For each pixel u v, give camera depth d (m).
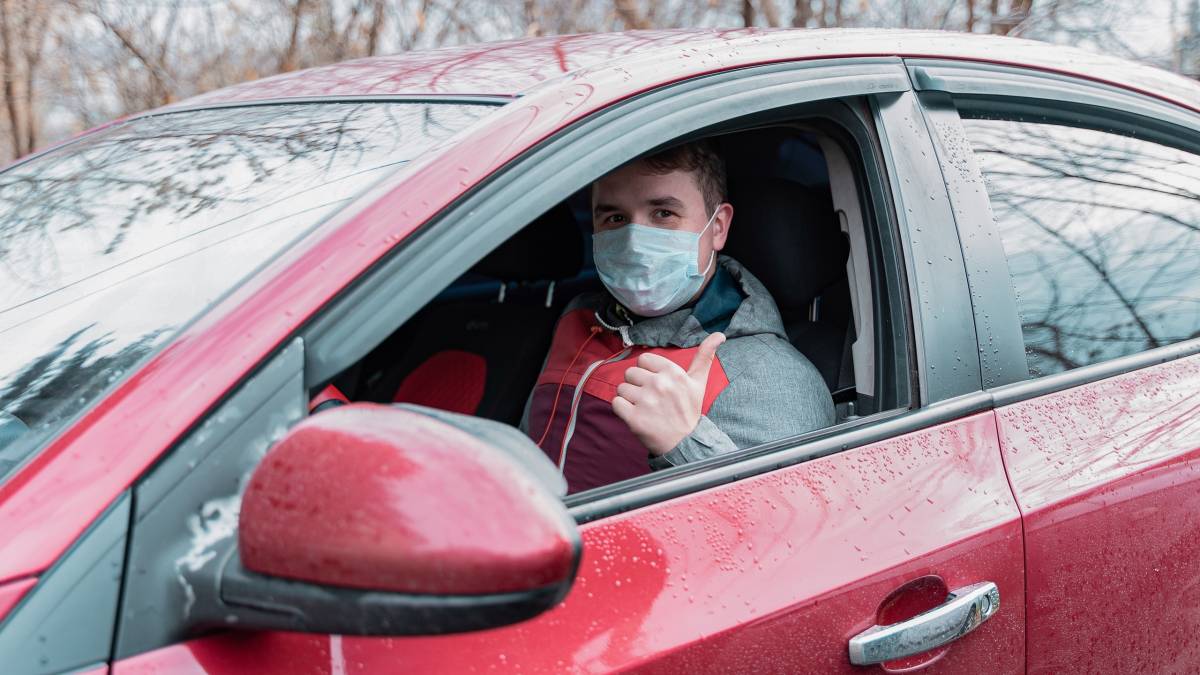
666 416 1.63
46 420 1.13
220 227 1.41
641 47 1.69
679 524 1.27
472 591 0.83
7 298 1.42
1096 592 1.61
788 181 2.14
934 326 1.61
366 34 7.36
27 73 6.55
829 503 1.39
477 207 1.23
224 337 1.06
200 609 0.94
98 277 1.40
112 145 1.90
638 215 1.92
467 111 1.50
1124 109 2.08
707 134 1.53
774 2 7.46
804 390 1.89
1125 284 1.94
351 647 1.03
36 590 0.91
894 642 1.35
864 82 1.69
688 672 1.18
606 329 2.00
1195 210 2.15
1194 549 1.76
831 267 2.12
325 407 1.54
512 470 0.88
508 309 2.40
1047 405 1.68
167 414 1.00
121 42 6.71
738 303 2.01
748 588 1.26
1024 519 1.53
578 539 0.87
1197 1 4.99
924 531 1.43
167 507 0.96
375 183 1.30
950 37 1.93
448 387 2.37
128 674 0.92
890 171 1.67
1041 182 1.88
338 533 0.85
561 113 1.37
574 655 1.12
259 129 1.72
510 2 7.52
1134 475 1.68
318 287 1.10
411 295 1.14
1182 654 1.75
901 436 1.52
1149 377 1.86
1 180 1.92
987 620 1.46
